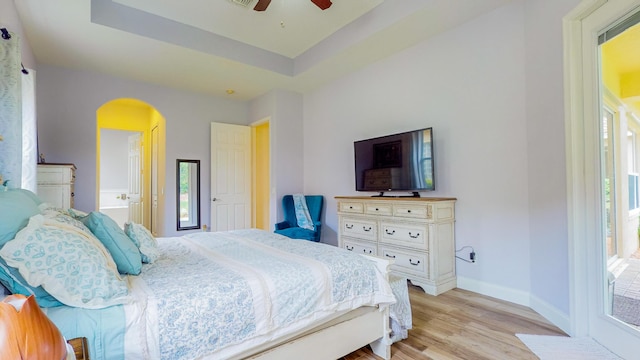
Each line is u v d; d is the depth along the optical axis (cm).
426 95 355
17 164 210
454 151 328
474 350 200
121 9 324
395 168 363
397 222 333
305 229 454
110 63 409
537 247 257
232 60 404
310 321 160
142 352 118
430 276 302
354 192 450
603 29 197
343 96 466
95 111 443
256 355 146
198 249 224
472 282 311
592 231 205
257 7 279
